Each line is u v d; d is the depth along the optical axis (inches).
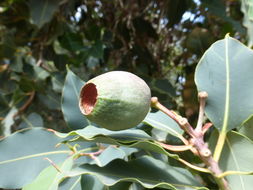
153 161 4.9
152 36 12.2
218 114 4.8
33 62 13.1
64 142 4.7
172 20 10.1
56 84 11.5
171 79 13.8
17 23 13.0
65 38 12.7
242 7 7.9
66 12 12.4
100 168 4.6
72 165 5.3
